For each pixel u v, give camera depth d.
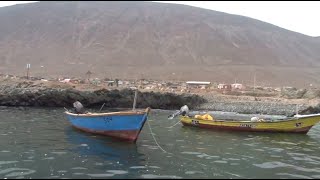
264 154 19.25
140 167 15.14
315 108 57.62
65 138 21.97
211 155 18.36
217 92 76.06
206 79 141.50
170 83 93.56
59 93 49.19
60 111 41.69
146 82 92.31
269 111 58.69
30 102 48.25
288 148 21.48
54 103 49.34
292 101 65.19
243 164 16.44
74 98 50.28
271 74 160.50
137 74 144.38
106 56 184.12
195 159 17.17
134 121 20.59
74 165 15.14
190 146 21.03
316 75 168.62
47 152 17.70
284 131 28.31
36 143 20.14
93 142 20.77
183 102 60.16
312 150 21.03
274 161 17.39
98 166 15.08
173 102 59.25
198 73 151.75
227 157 17.97
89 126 23.78
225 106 60.94
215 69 164.12
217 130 29.00
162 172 14.44
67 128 26.56
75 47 197.75
